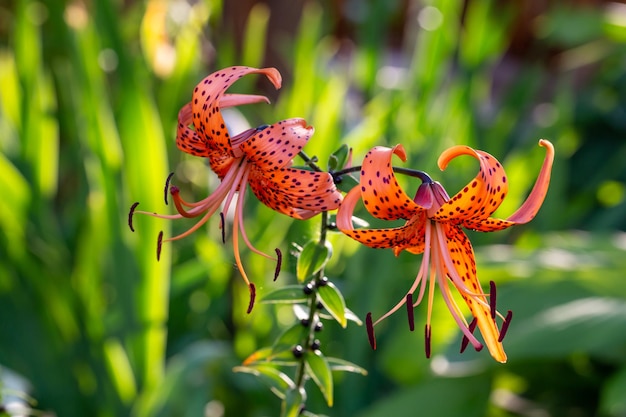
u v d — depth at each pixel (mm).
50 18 1433
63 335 1122
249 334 1150
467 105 1507
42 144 1188
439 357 1130
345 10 2197
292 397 723
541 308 1152
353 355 1148
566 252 1218
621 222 1634
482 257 1190
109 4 1180
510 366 1220
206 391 1028
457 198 646
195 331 1229
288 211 680
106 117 1113
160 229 1091
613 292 1152
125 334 1106
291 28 2195
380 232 659
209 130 663
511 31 2520
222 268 1199
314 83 1458
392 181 640
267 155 651
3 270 1117
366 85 1619
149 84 1362
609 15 1939
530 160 1562
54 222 1241
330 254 697
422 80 1479
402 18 2449
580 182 1912
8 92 1294
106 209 1096
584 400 1259
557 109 1713
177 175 1390
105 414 1114
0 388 832
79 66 1135
